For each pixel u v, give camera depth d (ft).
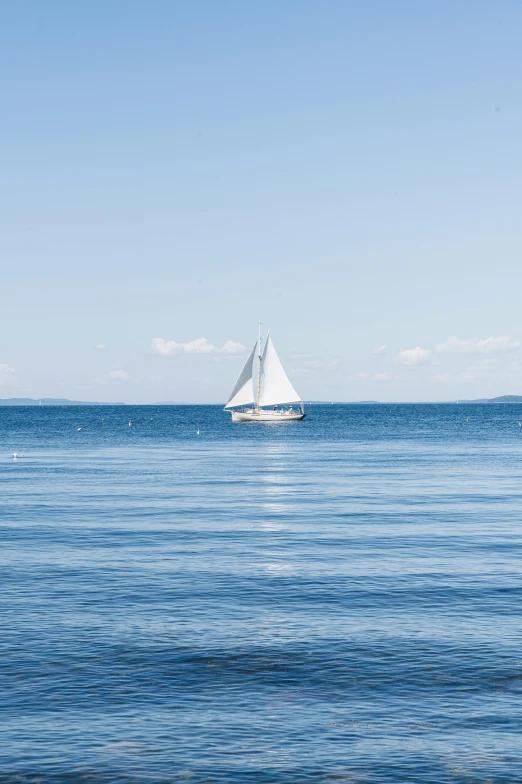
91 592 92.68
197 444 442.91
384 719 56.65
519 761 50.60
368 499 185.16
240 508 169.37
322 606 86.28
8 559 112.68
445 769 49.60
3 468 278.05
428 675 64.90
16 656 69.36
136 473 257.55
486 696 60.64
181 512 163.22
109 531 138.31
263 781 48.21
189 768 49.73
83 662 67.92
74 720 56.44
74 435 554.46
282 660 68.49
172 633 76.13
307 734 54.34
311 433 576.20
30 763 50.31
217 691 61.67
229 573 103.14
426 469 269.44
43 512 163.53
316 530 139.13
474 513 160.86
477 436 525.75
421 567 106.63
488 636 75.00
